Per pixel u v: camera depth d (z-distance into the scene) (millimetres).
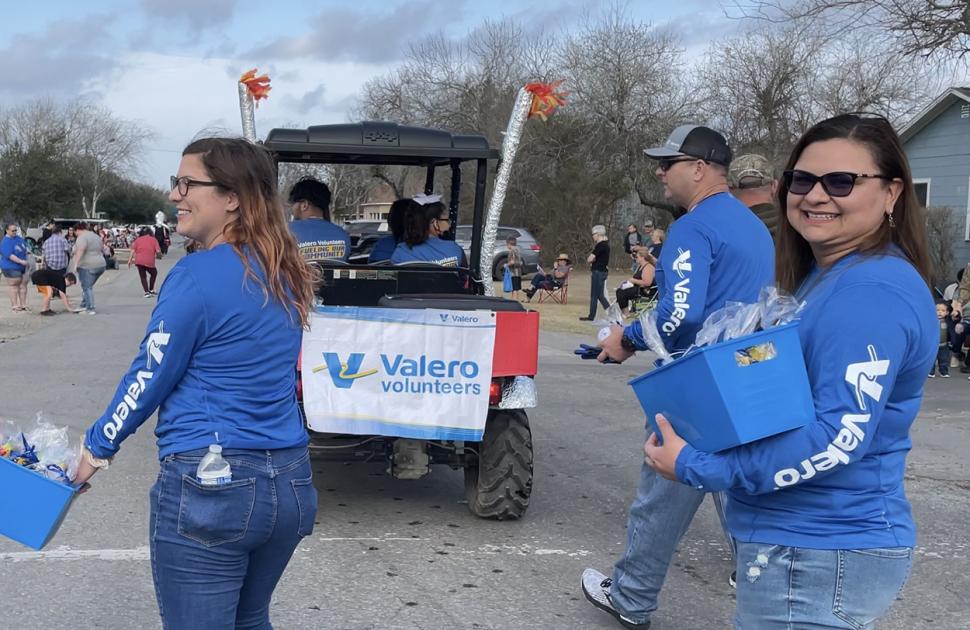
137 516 5375
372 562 4750
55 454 2428
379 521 5445
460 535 5211
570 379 11133
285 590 4344
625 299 15125
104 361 11570
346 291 5797
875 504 2070
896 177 2146
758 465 2031
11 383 9852
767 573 2135
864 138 2125
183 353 2295
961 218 21594
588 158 38750
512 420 5316
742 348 2016
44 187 49594
